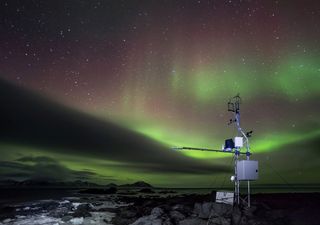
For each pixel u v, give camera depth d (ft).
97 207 136.67
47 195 295.69
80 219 96.73
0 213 116.26
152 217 74.59
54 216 105.91
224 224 67.56
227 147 74.49
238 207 72.02
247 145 73.36
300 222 61.16
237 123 74.49
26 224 89.71
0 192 384.88
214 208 73.10
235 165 73.82
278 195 122.62
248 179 71.05
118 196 260.62
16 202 187.62
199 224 69.00
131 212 95.66
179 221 71.67
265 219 65.82
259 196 117.08
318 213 66.18
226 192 76.13
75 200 202.28
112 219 94.58
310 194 127.24
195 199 136.46
